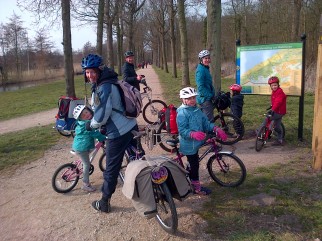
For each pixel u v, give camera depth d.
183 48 16.44
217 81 7.30
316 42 18.36
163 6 28.94
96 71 3.76
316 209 3.77
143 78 8.02
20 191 5.12
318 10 18.39
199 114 4.31
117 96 3.83
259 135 6.10
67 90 10.83
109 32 20.66
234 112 6.92
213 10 7.05
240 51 7.13
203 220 3.75
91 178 5.36
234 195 4.29
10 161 6.68
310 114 8.83
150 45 56.88
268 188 4.37
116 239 3.61
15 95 24.75
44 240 3.71
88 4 14.40
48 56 58.91
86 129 4.32
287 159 5.56
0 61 49.12
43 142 8.11
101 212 4.19
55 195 4.82
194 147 4.24
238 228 3.54
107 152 3.99
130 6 23.53
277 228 3.47
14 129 10.91
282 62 6.59
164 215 3.87
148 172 3.52
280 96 6.11
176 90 16.67
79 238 3.70
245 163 5.50
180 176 3.65
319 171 4.89
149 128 6.21
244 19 26.41
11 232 3.95
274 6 23.09
